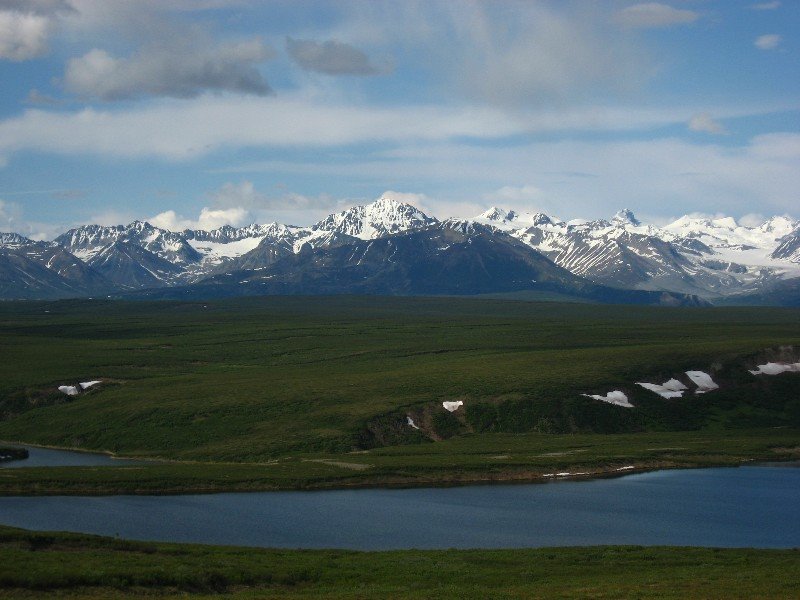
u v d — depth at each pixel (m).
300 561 87.31
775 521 119.12
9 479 136.88
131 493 134.75
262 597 71.88
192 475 142.88
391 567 85.75
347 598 71.06
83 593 71.88
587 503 129.88
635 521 118.75
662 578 80.56
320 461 159.00
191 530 110.44
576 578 81.56
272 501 130.00
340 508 125.38
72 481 136.75
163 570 77.81
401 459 159.00
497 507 127.00
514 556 91.88
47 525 111.31
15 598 68.88
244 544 103.81
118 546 89.19
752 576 80.75
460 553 93.69
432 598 70.75
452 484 145.50
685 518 120.56
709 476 151.88
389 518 119.19
